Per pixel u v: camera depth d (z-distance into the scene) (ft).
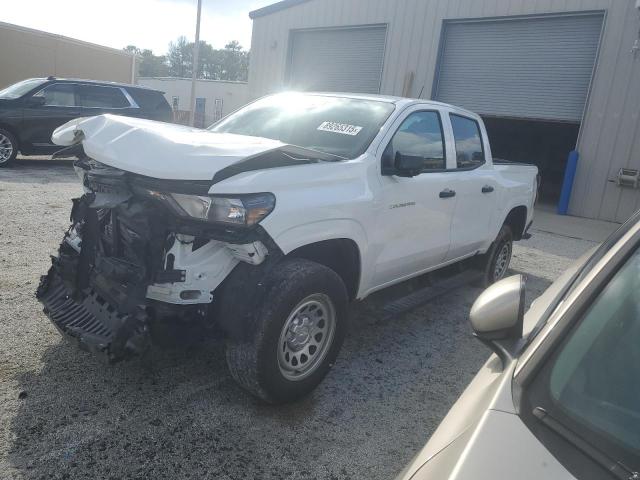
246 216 8.85
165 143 9.19
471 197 16.17
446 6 48.44
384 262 12.64
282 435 9.65
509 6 45.01
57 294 10.91
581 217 42.55
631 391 4.66
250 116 14.85
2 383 10.30
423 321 16.07
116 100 41.86
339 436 9.81
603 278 5.42
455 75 49.52
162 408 10.04
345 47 56.65
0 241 19.06
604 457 4.24
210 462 8.73
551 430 4.50
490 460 4.29
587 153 41.83
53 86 38.96
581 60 42.78
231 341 9.62
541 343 5.26
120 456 8.64
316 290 10.06
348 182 11.17
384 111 13.35
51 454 8.52
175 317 9.09
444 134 15.23
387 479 8.78
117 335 8.61
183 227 8.88
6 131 36.73
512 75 46.37
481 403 5.11
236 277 9.53
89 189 11.19
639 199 40.19
